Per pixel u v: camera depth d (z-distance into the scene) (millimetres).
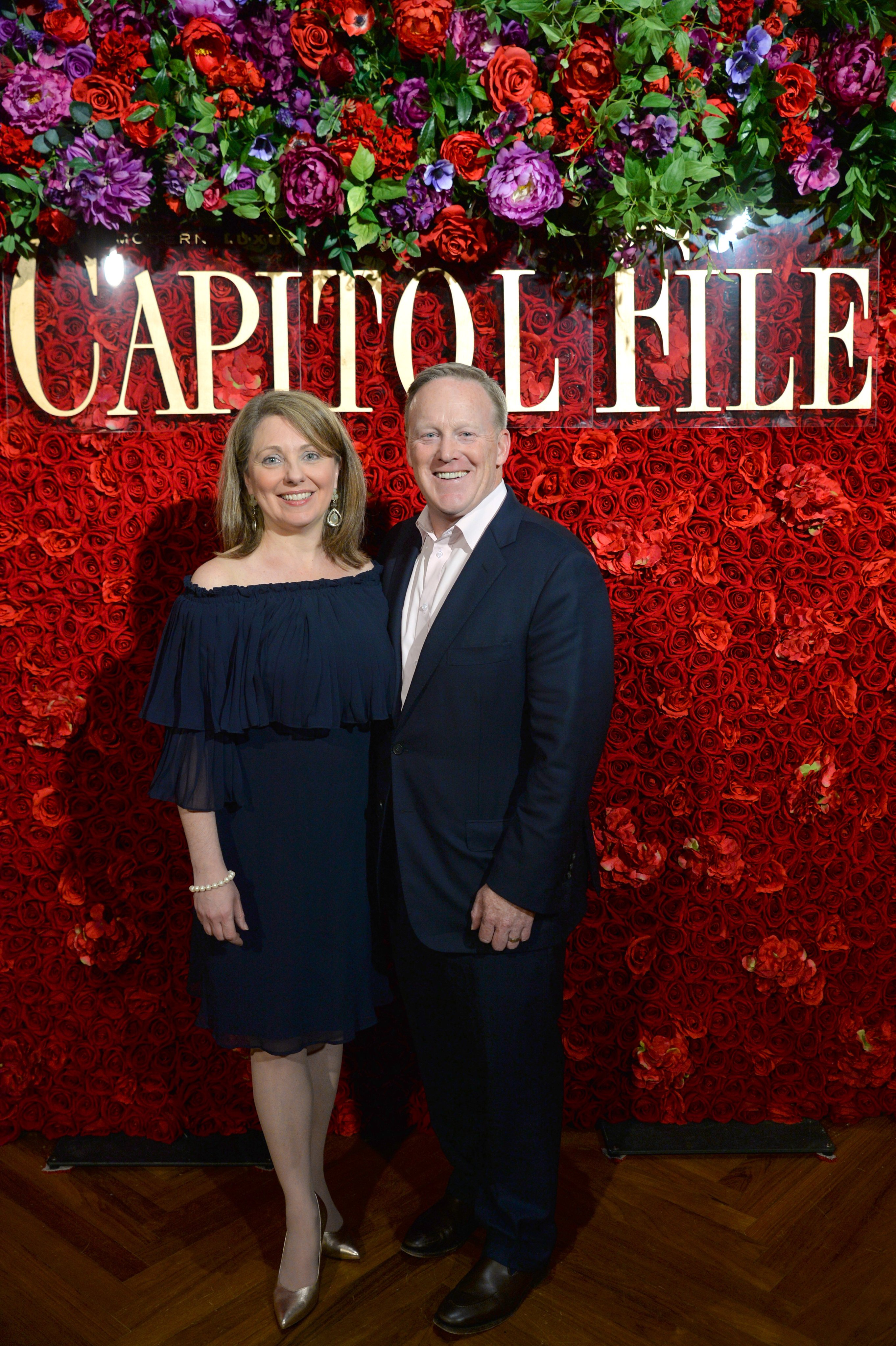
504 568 1775
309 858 1834
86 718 2287
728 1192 2211
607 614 1785
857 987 2406
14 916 2346
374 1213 2152
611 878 2336
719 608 2283
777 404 2240
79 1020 2373
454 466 1765
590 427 2246
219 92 2012
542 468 2250
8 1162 2332
